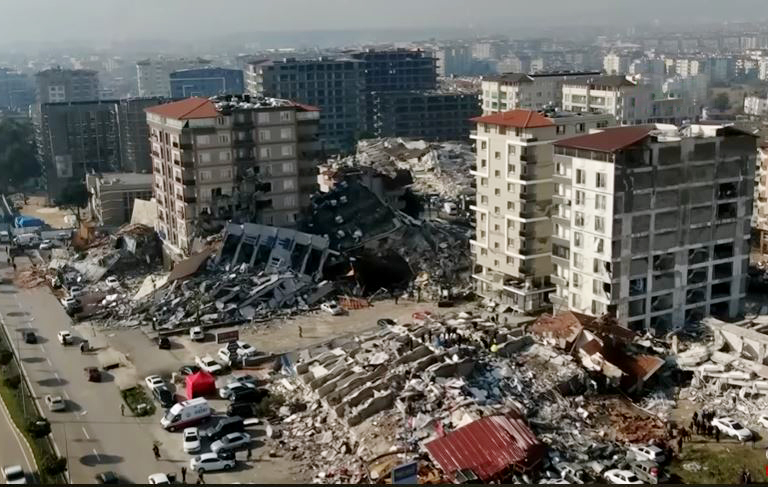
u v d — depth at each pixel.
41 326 148.25
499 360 114.69
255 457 96.69
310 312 152.12
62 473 92.81
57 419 108.88
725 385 111.06
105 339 140.62
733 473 91.56
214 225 176.88
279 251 164.38
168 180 183.12
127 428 106.00
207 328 144.25
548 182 144.62
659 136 132.38
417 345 119.50
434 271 167.50
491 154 150.38
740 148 133.38
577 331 120.12
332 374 112.50
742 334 119.69
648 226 129.12
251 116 177.12
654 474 90.00
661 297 132.75
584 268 132.88
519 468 89.12
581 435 99.06
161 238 190.62
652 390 113.69
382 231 178.25
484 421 94.50
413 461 89.69
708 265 135.38
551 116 148.50
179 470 94.62
